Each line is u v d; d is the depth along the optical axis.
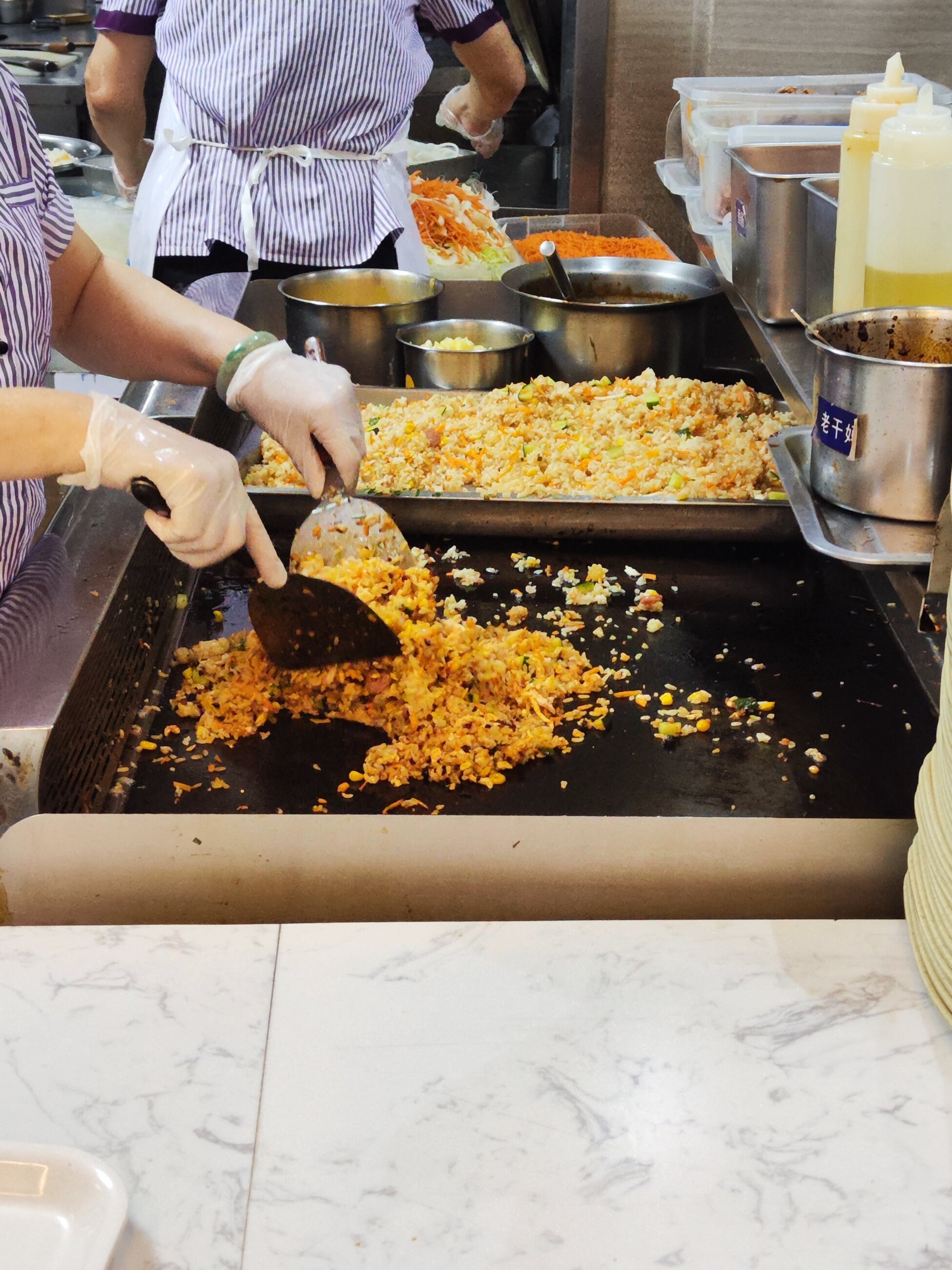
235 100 2.34
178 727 1.32
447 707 1.30
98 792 1.20
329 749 1.29
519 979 0.93
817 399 1.25
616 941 0.96
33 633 1.23
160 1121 0.81
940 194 1.31
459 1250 0.72
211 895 1.06
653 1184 0.76
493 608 1.58
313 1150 0.79
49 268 1.50
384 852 1.04
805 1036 0.87
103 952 0.95
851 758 1.27
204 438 1.80
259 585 1.28
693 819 1.03
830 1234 0.73
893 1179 0.77
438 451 1.89
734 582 1.63
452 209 2.86
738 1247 0.73
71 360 1.73
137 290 1.64
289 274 2.51
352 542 1.48
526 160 4.16
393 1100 0.82
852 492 1.23
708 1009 0.90
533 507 1.73
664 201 3.47
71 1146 0.78
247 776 1.24
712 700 1.37
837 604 1.57
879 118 1.43
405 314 2.16
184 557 1.23
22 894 1.07
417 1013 0.89
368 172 2.48
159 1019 0.89
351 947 0.96
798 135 2.07
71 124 4.46
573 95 3.33
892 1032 0.88
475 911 1.07
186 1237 0.73
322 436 1.47
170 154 2.48
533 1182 0.77
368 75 2.38
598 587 1.61
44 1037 0.87
